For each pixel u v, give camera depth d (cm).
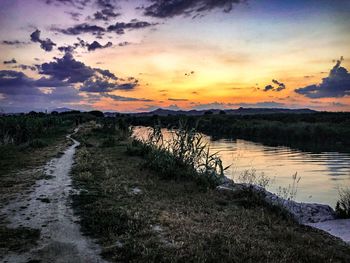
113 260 650
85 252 684
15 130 3169
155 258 656
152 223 865
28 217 899
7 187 1247
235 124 7450
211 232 809
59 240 745
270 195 1238
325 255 718
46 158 2072
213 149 4162
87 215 916
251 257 677
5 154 2133
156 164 1639
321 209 1152
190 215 948
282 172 2481
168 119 5019
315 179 2208
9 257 654
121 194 1155
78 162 1847
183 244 730
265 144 4912
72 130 5747
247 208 1069
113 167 1709
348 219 1071
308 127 5672
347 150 4041
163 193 1187
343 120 6669
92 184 1313
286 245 768
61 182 1347
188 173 1459
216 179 1384
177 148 1659
